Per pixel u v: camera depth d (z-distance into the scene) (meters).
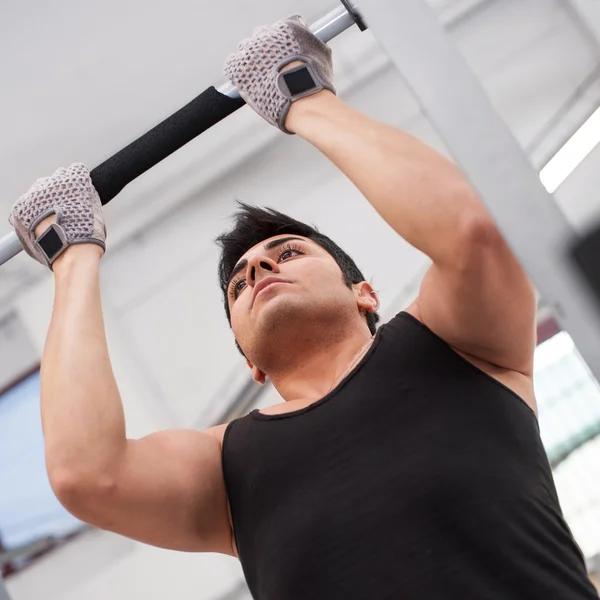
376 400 1.13
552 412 2.55
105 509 1.17
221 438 1.31
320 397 1.27
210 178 2.67
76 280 1.31
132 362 2.62
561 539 1.06
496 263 1.06
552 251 0.71
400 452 1.08
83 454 1.15
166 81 2.55
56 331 1.26
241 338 1.38
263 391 2.57
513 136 0.76
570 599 0.99
